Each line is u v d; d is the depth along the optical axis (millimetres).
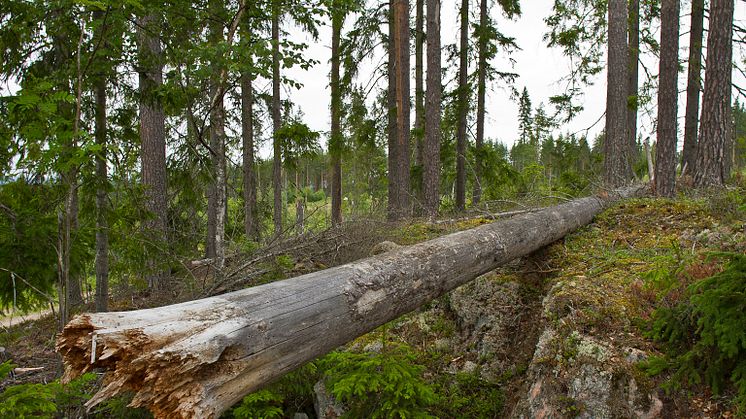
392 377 3117
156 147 7859
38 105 2949
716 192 6129
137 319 1740
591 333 3121
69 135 3088
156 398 1613
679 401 2531
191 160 5957
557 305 3453
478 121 13789
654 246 4543
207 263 5062
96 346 1617
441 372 4059
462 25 13023
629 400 2666
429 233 6922
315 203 19266
